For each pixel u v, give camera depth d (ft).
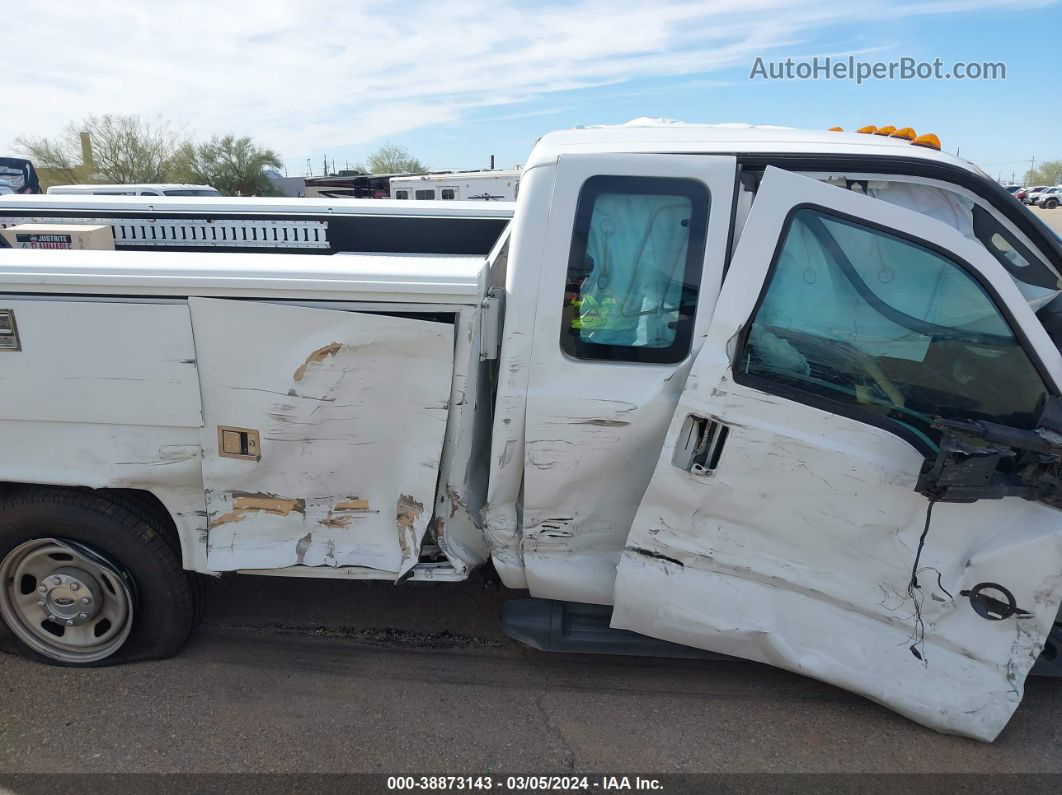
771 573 8.89
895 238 8.27
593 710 9.43
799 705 9.55
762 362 8.44
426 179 58.34
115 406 8.66
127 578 9.46
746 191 8.66
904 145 9.16
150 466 8.87
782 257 8.39
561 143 9.08
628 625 9.18
